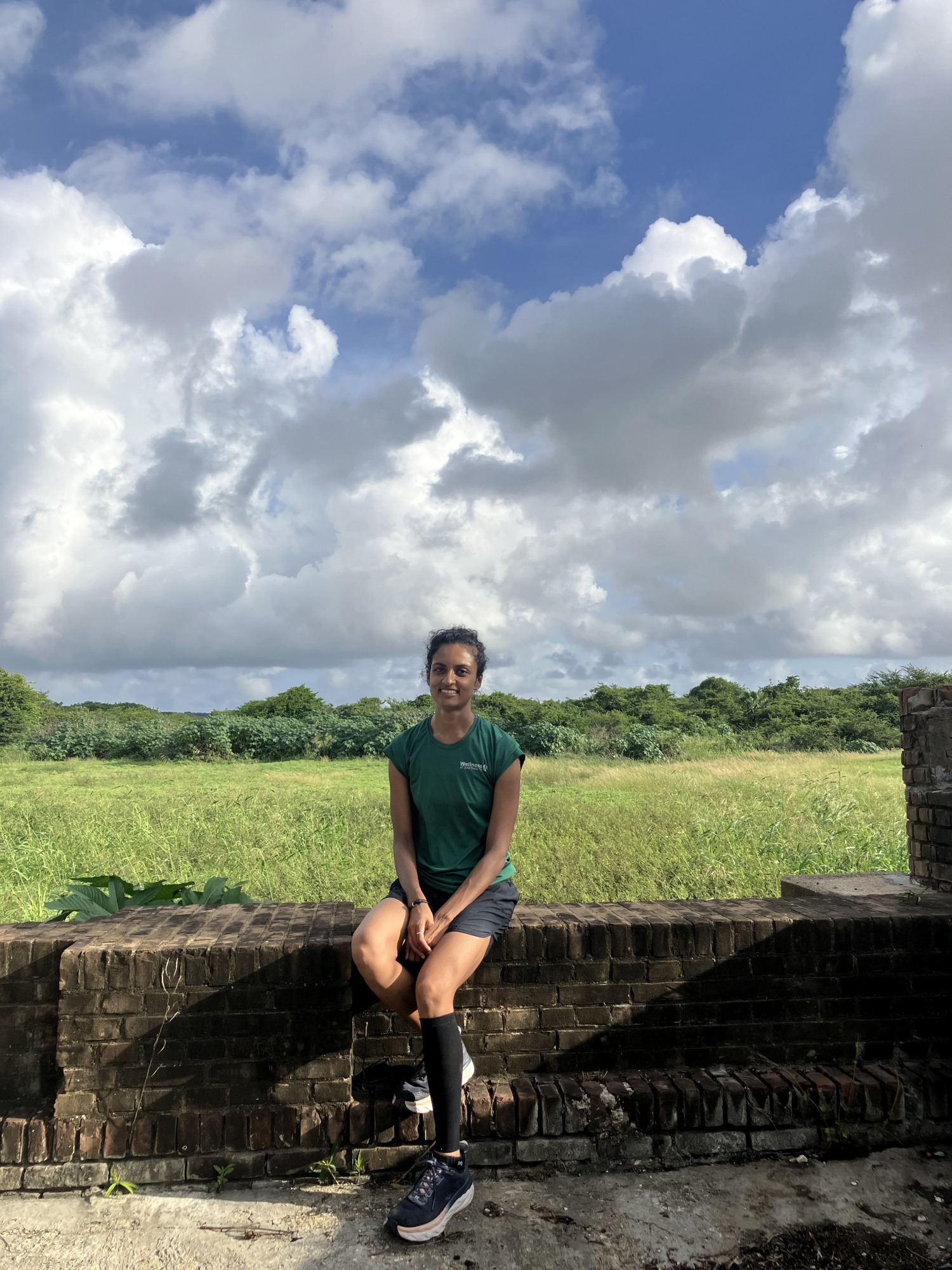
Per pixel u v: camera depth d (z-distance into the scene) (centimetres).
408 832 271
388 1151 249
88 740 3183
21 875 667
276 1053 250
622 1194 241
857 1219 230
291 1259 211
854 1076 273
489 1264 209
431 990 233
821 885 370
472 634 273
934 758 350
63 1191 241
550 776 1661
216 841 828
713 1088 263
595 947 277
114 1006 246
